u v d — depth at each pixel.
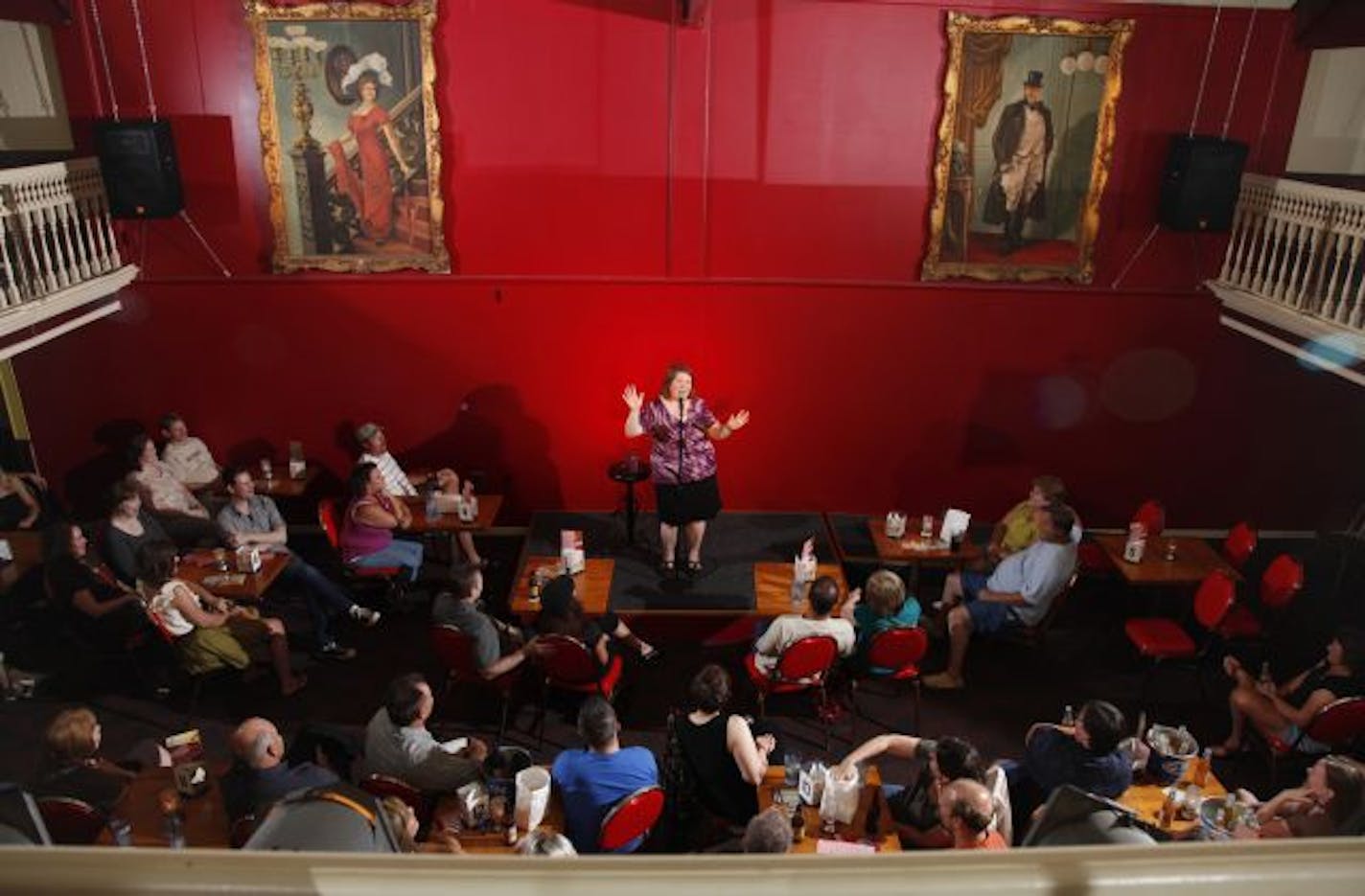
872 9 7.89
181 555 7.50
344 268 8.49
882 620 6.51
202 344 8.68
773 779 5.12
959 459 9.18
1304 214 7.49
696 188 8.34
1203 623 6.96
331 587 7.51
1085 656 7.77
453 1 7.81
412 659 7.59
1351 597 7.70
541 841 4.28
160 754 5.32
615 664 6.79
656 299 8.63
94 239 8.16
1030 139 8.20
